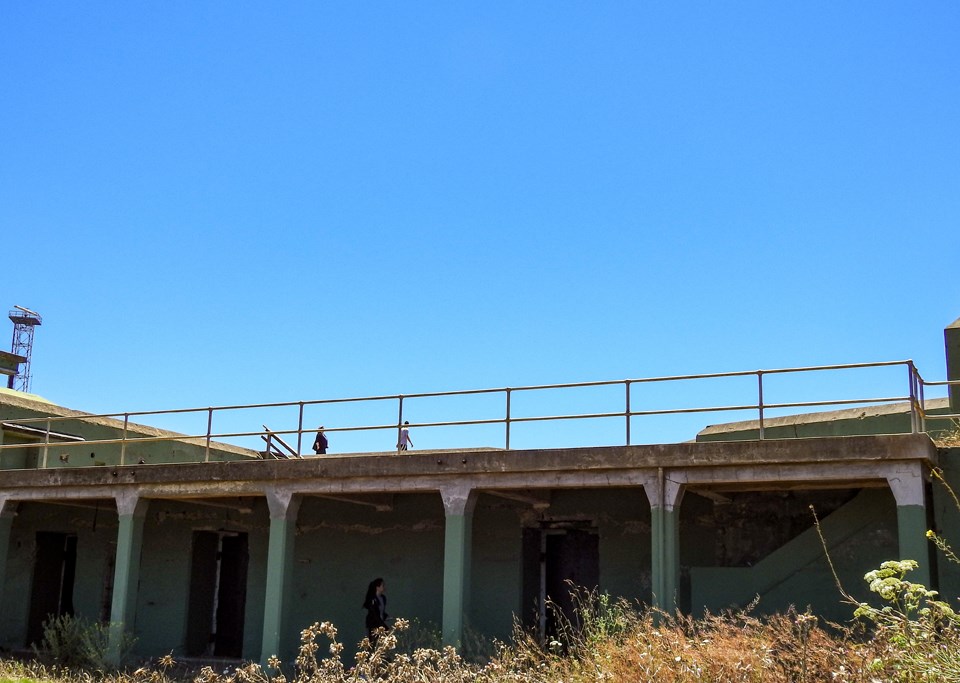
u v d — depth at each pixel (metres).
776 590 14.77
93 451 24.34
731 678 9.33
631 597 16.97
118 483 18.80
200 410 18.39
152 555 21.45
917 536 12.90
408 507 19.02
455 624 15.34
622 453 14.79
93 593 21.83
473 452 15.75
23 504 23.08
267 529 20.30
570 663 13.00
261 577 20.12
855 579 14.41
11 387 27.69
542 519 17.94
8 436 22.55
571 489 17.89
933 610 9.99
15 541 22.89
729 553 16.78
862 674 8.70
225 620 21.19
